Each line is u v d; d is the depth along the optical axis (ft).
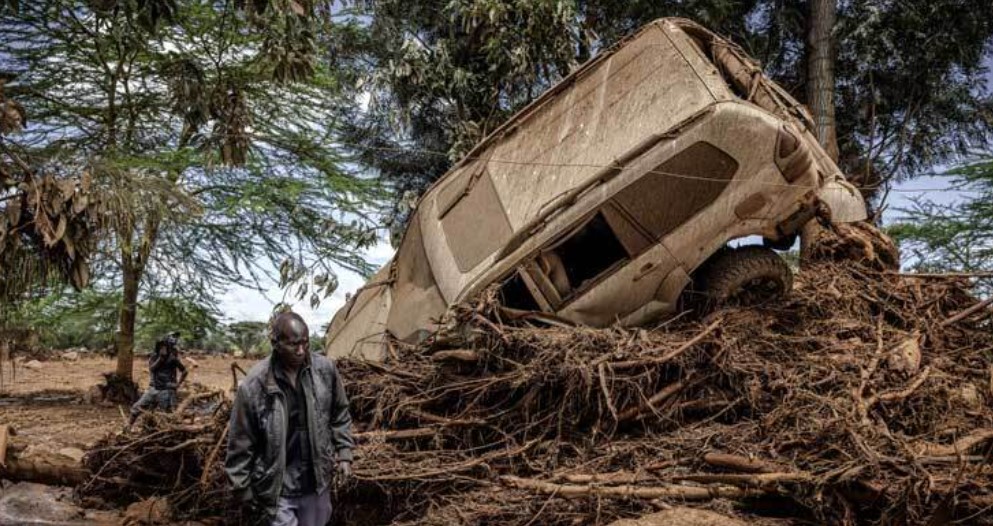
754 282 22.45
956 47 57.52
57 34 43.50
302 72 27.48
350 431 14.06
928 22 57.98
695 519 15.46
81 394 47.09
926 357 21.34
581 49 56.34
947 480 15.31
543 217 20.59
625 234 20.89
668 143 20.67
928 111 61.36
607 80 24.48
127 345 44.80
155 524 18.86
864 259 27.43
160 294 49.90
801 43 65.26
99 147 44.55
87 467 20.94
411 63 54.39
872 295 24.35
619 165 20.68
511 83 52.65
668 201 20.94
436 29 59.00
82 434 31.09
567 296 20.94
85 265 22.41
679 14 59.67
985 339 23.77
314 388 13.32
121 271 46.70
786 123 21.76
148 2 24.45
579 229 20.71
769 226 22.03
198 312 51.37
